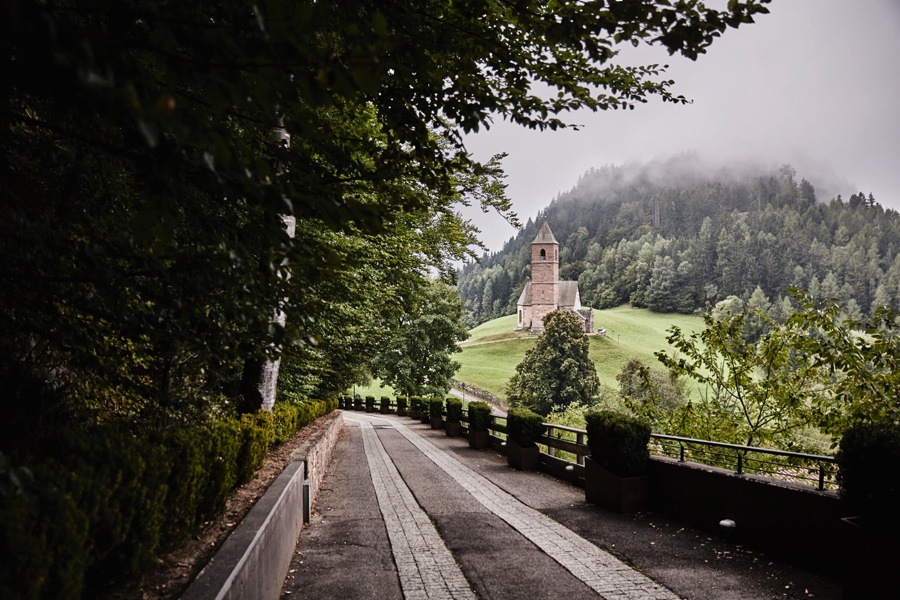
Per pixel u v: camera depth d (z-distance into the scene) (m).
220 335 2.56
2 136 2.49
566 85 3.52
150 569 2.79
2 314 2.63
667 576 4.88
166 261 2.58
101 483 2.21
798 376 9.76
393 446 17.41
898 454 3.67
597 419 8.15
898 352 7.58
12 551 1.60
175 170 1.92
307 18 1.42
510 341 105.50
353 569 5.10
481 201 8.04
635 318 147.12
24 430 2.77
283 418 8.81
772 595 4.40
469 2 2.77
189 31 1.51
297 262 2.30
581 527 6.71
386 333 19.34
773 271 169.50
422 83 3.10
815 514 4.98
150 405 4.50
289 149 2.96
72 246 2.32
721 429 10.52
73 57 1.10
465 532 6.49
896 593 3.53
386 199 3.24
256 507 4.13
